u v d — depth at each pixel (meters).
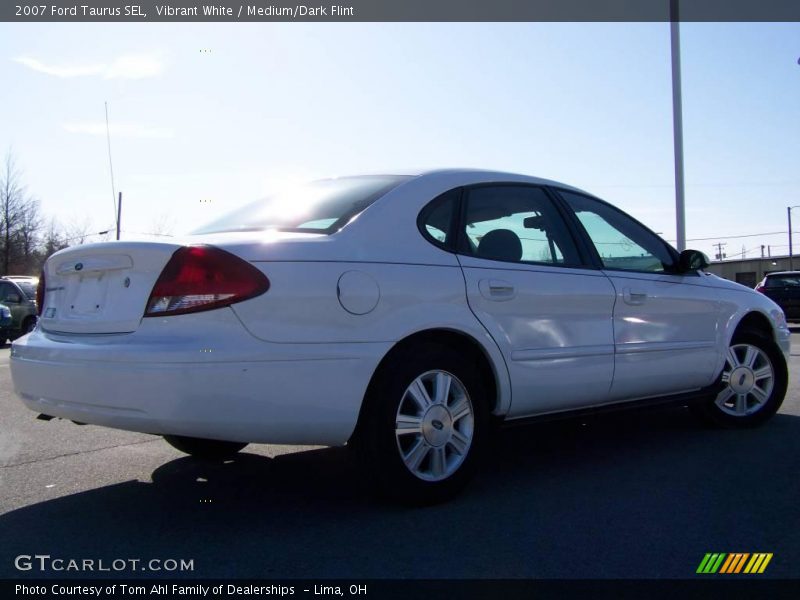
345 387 3.39
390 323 3.54
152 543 3.30
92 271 3.56
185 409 3.12
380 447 3.53
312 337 3.32
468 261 3.95
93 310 3.51
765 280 21.27
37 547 3.27
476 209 4.16
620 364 4.59
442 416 3.75
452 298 3.79
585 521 3.55
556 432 5.60
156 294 3.28
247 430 3.23
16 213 34.00
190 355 3.12
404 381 3.58
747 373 5.66
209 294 3.21
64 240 36.81
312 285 3.35
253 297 3.22
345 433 3.44
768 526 3.49
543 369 4.16
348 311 3.42
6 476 4.41
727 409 5.64
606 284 4.56
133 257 3.39
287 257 3.36
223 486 4.19
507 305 4.02
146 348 3.18
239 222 4.11
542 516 3.62
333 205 3.91
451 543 3.27
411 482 3.63
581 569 3.00
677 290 5.06
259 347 3.21
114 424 3.31
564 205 4.69
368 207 3.78
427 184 4.04
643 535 3.37
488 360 3.95
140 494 4.05
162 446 5.21
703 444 5.16
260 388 3.21
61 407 3.50
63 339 3.58
